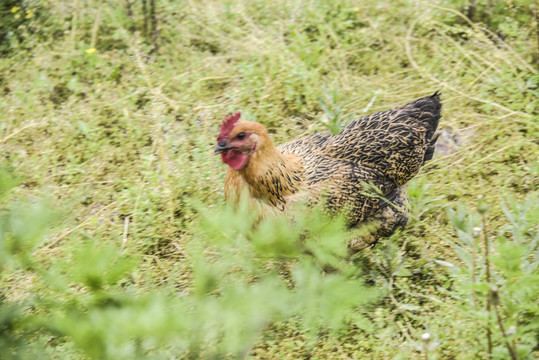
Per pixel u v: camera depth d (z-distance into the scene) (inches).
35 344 108.7
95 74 293.3
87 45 307.7
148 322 86.7
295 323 173.2
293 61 284.4
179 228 216.4
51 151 245.9
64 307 105.0
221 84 289.1
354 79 280.2
